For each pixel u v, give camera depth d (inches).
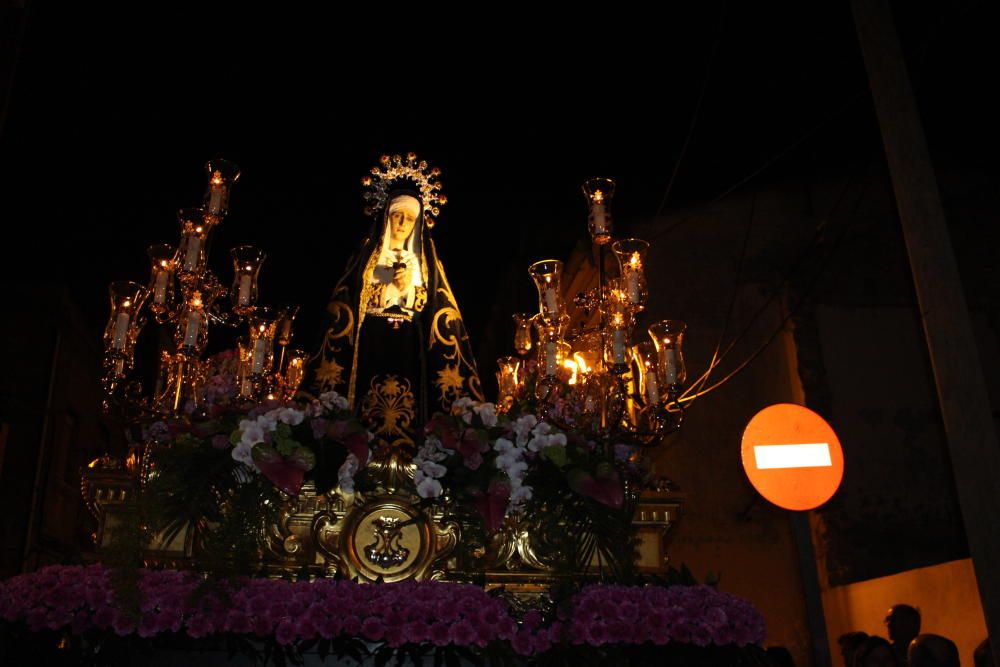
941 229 203.6
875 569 336.8
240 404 147.5
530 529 141.3
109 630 121.2
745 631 130.1
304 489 142.3
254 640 125.1
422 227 190.4
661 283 380.5
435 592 127.3
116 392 147.7
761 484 265.3
